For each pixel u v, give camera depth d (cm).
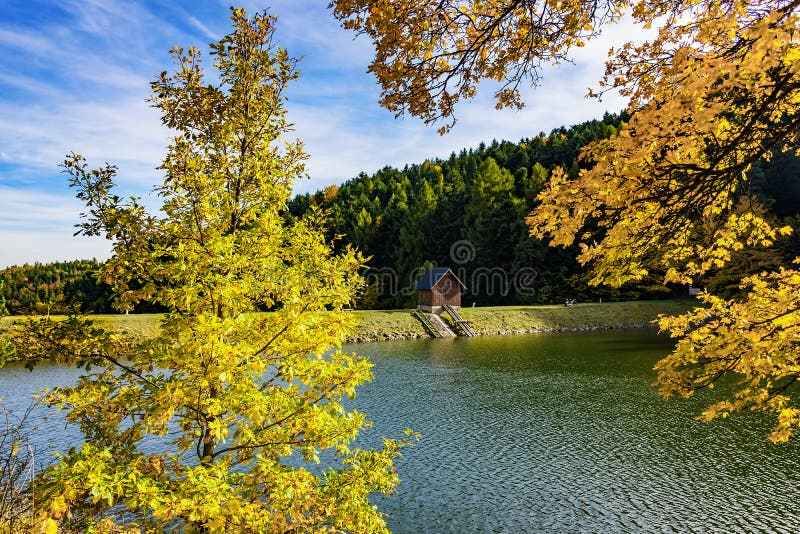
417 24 450
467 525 1082
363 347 3947
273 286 554
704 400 2036
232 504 457
